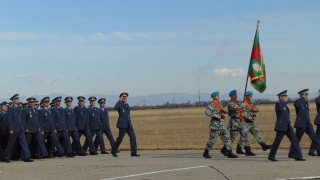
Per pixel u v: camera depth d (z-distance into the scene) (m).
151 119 65.38
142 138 29.50
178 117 69.69
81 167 14.43
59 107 18.95
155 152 19.61
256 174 12.10
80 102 19.75
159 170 13.27
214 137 16.06
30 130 17.66
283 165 13.61
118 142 17.92
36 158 18.28
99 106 20.50
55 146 18.94
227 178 11.64
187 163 14.68
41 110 18.33
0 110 18.42
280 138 14.70
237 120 16.81
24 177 12.80
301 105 15.84
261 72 17.36
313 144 16.20
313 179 11.12
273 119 49.72
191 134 32.03
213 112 15.98
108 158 17.20
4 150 17.98
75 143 19.62
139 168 13.80
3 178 12.70
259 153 17.67
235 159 15.56
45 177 12.70
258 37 17.45
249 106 16.84
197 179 11.65
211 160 15.40
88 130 19.66
